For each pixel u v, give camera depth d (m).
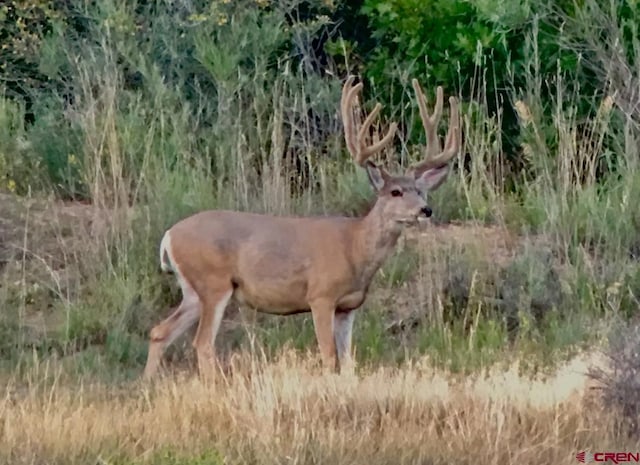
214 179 21.67
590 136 21.97
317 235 17.02
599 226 20.17
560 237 20.14
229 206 20.55
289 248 16.95
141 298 19.06
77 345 18.28
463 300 19.12
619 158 21.41
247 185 20.61
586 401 14.34
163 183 20.39
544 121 23.02
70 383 16.36
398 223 16.88
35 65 25.02
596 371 14.48
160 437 13.13
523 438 13.45
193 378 16.17
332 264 16.91
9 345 18.02
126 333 18.34
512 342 18.41
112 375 17.05
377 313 18.89
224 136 22.11
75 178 21.80
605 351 15.38
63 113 22.31
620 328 16.69
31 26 25.19
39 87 24.88
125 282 18.98
